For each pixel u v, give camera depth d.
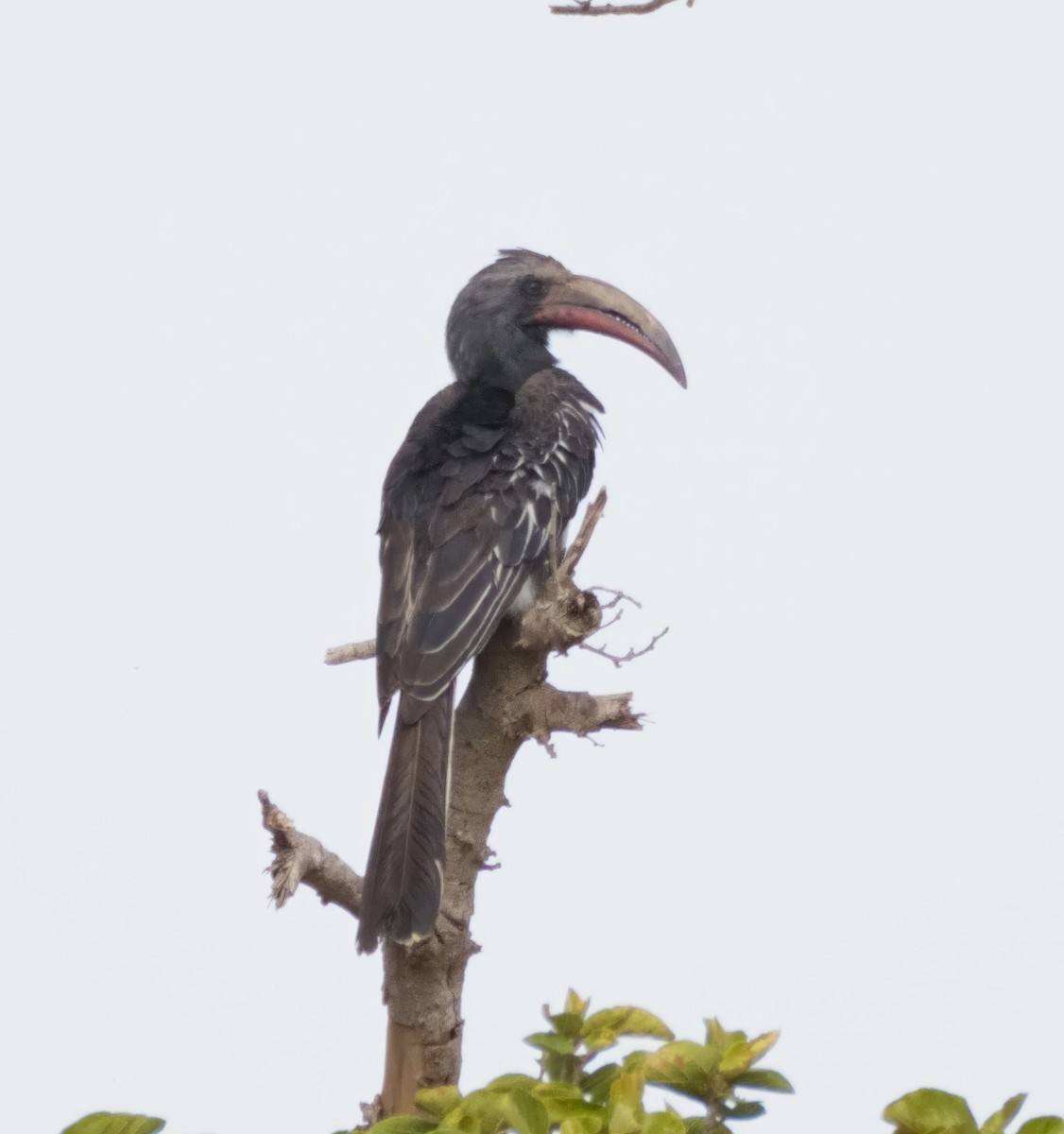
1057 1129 6.73
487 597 10.94
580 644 9.50
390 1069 10.21
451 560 11.01
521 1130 6.71
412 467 11.59
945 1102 6.77
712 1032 7.70
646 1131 6.63
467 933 10.04
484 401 12.43
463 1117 6.77
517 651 9.65
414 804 9.70
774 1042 7.56
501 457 11.59
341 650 11.35
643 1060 7.68
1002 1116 6.79
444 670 10.39
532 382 12.83
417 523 11.28
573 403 12.58
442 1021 10.09
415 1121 6.99
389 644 10.84
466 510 11.22
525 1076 7.21
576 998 8.48
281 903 9.27
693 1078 7.58
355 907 9.94
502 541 11.17
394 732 10.13
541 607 9.49
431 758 9.89
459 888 10.02
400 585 11.05
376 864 9.54
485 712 9.91
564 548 11.96
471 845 10.01
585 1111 7.00
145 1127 6.57
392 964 10.00
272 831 9.41
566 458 11.93
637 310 13.69
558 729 9.73
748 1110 7.62
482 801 10.05
